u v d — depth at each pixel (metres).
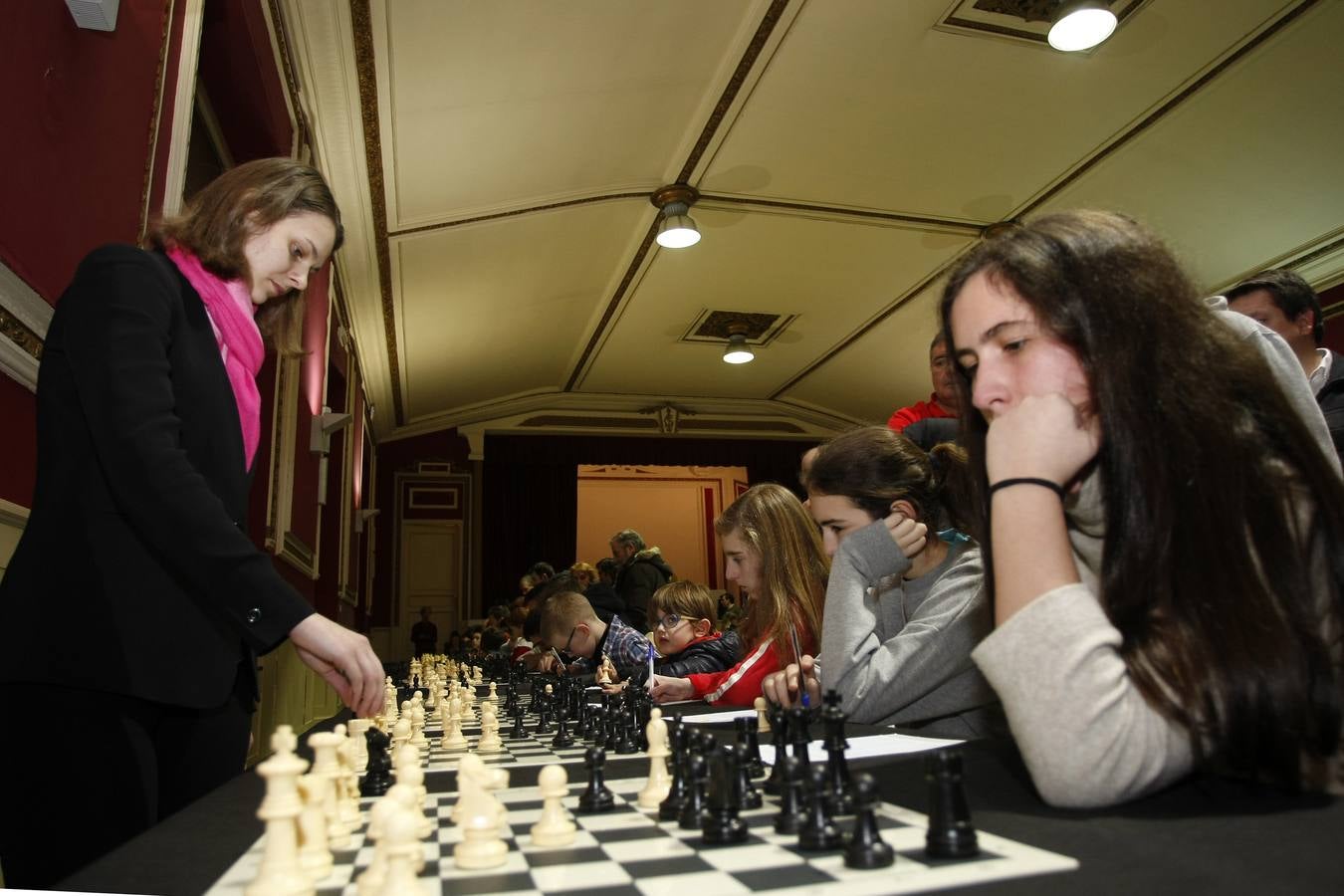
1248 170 8.48
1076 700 0.87
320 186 1.74
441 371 13.54
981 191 9.31
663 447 17.23
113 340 1.37
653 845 0.90
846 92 7.52
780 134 8.15
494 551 16.58
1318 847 0.68
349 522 10.25
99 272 1.43
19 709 1.27
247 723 1.65
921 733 1.71
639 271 11.20
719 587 20.92
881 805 1.00
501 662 6.39
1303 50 7.07
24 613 1.28
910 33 6.84
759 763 1.32
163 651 1.33
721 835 0.89
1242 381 0.98
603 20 6.17
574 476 17.27
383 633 15.95
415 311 10.72
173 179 2.87
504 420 16.83
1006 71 7.33
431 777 1.48
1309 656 0.89
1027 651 0.91
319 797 0.96
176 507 1.31
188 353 1.50
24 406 1.98
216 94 4.36
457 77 6.38
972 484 1.21
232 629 1.39
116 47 2.38
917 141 8.34
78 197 2.17
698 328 13.38
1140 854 0.70
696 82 7.32
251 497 4.64
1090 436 1.02
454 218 8.62
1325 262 9.44
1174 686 0.89
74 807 1.26
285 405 5.10
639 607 6.95
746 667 2.73
